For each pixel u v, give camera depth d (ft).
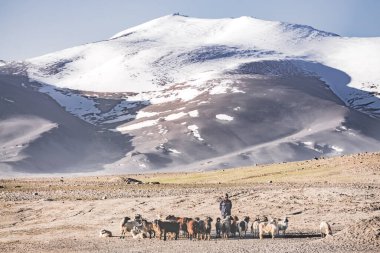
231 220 131.75
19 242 129.80
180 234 138.21
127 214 175.73
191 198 200.44
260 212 172.65
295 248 102.32
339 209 172.76
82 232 145.69
